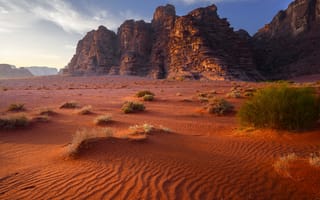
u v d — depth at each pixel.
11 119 9.50
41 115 12.38
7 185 4.15
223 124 11.20
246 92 24.25
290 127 7.47
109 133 6.95
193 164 4.95
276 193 3.59
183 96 26.50
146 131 7.70
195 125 11.05
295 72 93.25
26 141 7.67
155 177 4.26
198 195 3.57
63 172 4.64
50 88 46.34
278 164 4.54
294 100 7.55
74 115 13.27
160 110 16.47
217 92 30.34
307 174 3.99
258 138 7.18
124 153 5.55
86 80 84.81
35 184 4.14
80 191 3.78
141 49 119.44
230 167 4.77
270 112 7.99
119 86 52.28
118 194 3.64
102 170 4.63
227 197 3.51
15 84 66.31
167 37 110.50
